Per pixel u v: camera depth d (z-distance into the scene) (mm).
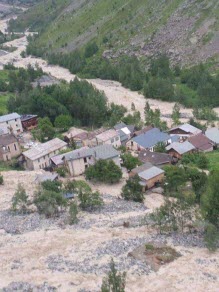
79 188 83875
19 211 76938
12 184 90938
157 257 57250
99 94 159500
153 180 87875
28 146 117188
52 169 101375
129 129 122562
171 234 65438
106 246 61344
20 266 56625
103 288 43312
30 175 96000
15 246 62562
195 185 81375
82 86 164875
